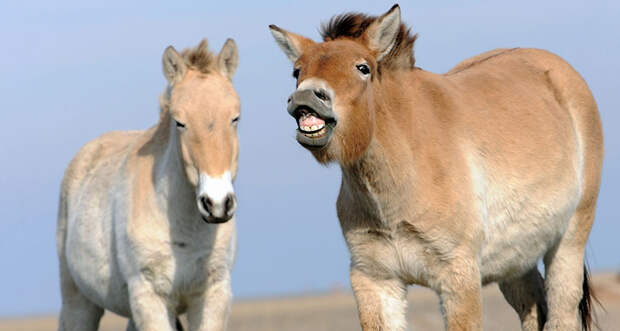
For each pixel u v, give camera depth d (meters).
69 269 14.20
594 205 12.72
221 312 12.04
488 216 10.71
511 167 10.91
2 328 61.34
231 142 11.00
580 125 12.56
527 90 11.95
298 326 33.38
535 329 12.90
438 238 9.95
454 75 11.72
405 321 10.47
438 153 10.10
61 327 14.56
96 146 14.82
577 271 12.47
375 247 10.29
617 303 35.31
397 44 10.44
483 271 11.08
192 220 11.69
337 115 8.98
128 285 12.11
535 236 11.41
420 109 10.27
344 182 10.44
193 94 11.10
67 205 14.56
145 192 11.97
